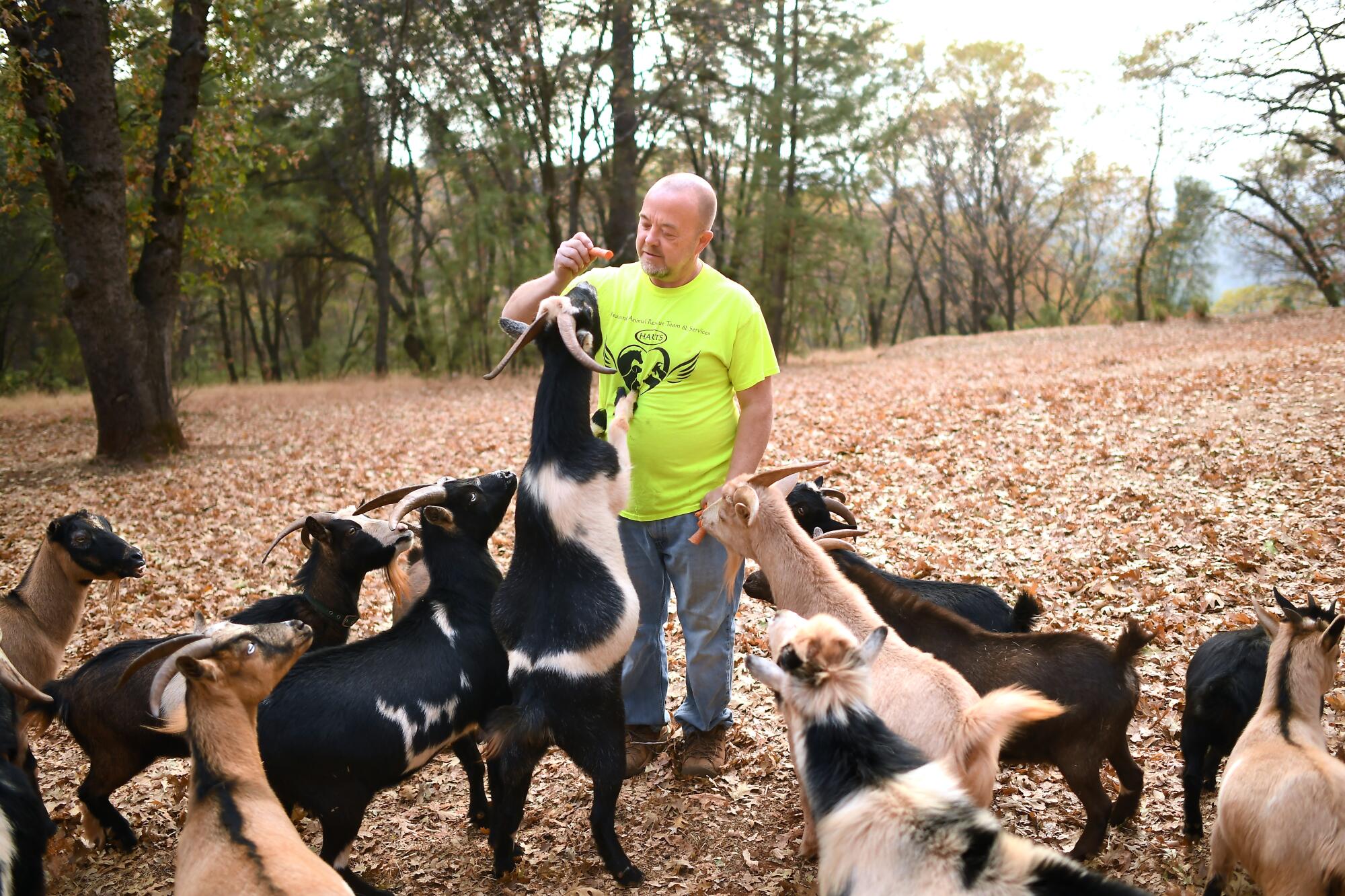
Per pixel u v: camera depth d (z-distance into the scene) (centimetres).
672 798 521
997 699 354
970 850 272
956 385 1895
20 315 3703
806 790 306
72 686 486
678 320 495
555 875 461
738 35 2945
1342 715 530
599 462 433
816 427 1449
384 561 525
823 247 3506
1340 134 3481
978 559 838
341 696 422
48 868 490
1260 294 5056
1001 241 6306
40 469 1529
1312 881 347
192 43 1577
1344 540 770
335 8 2947
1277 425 1135
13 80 1317
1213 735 451
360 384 3253
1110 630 674
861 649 312
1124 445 1131
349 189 3669
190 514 1189
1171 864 436
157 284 1588
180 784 558
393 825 520
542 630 427
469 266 3212
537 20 2883
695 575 506
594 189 3394
